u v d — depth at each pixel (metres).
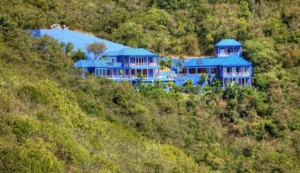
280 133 89.06
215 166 78.81
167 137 82.31
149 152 70.31
